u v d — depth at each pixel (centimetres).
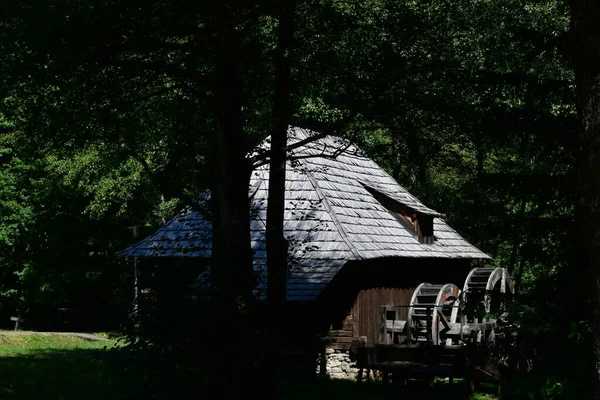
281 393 1784
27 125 1346
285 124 1277
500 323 1120
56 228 3259
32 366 1756
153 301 1009
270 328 1044
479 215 3303
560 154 1405
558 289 1112
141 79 1280
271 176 1273
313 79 1305
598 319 837
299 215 2209
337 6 1266
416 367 1891
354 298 2172
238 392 1005
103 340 2533
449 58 1296
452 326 2023
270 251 1238
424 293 2223
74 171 3017
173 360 993
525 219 1388
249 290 1080
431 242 2633
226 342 992
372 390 1936
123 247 3441
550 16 2361
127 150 1523
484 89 1401
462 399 1889
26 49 1114
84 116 1291
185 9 1111
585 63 848
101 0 1045
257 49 1181
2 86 1195
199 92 1255
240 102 1241
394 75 1220
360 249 2123
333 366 2148
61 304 3647
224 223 1198
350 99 1238
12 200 3156
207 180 1397
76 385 1559
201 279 1073
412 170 3825
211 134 1344
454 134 1448
